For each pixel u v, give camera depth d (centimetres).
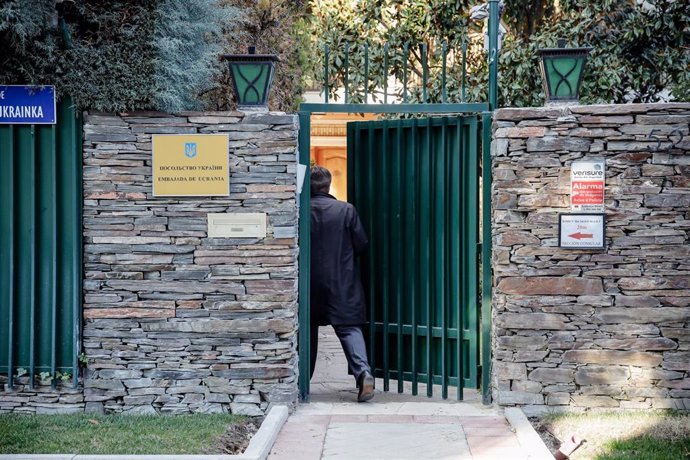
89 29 759
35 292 752
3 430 682
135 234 752
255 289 752
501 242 752
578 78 750
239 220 750
